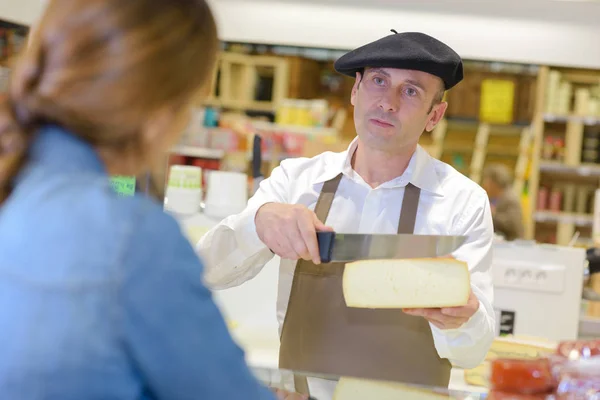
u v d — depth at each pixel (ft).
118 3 2.85
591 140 21.42
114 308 2.69
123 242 2.77
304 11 17.15
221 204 8.58
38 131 2.97
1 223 2.90
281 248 5.76
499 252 9.12
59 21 2.86
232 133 18.85
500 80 21.75
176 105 3.04
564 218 20.94
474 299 5.47
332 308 6.25
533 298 9.05
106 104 2.84
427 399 4.60
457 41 16.98
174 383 2.76
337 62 6.41
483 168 21.50
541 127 20.95
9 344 2.65
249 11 17.24
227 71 21.68
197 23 3.01
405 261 5.37
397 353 6.13
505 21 16.81
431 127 6.77
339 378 4.91
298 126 20.52
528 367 4.59
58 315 2.66
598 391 4.24
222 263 6.31
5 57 14.74
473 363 6.07
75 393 2.60
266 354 7.28
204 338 2.81
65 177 2.90
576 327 9.02
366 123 6.24
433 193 6.52
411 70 6.08
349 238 5.50
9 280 2.75
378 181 6.58
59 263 2.72
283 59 21.71
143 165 3.14
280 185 6.85
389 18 16.97
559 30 16.80
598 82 21.36
